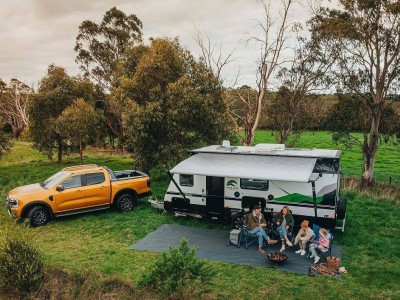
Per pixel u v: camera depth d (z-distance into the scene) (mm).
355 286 8641
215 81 20422
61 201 13625
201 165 12445
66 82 27562
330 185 11539
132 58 21531
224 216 12953
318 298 8047
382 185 22188
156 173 21766
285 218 11195
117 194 14898
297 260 10180
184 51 20922
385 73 21609
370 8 20109
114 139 41125
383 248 10914
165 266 7871
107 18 35250
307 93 23766
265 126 27172
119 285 8352
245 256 10461
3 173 25812
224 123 20609
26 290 8195
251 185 12438
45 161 31719
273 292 8336
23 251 8570
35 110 27062
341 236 11961
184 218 13953
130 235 12320
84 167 15109
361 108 23344
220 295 8203
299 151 13148
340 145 47688
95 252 10812
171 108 18406
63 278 8648
